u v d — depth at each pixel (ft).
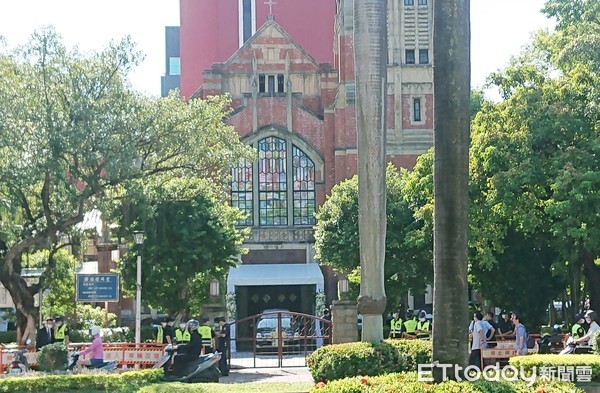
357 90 76.59
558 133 116.26
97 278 107.65
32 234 117.91
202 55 281.74
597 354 76.79
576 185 109.91
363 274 78.59
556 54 127.44
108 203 116.37
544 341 101.71
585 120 116.47
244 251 161.48
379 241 77.77
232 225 160.86
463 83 51.42
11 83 108.47
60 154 108.06
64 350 86.07
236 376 104.22
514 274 137.90
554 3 136.36
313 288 194.29
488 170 118.52
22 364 87.25
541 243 128.26
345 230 164.55
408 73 198.80
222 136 122.93
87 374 75.92
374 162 76.69
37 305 124.26
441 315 51.11
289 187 201.87
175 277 148.36
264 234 199.62
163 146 116.16
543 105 116.88
